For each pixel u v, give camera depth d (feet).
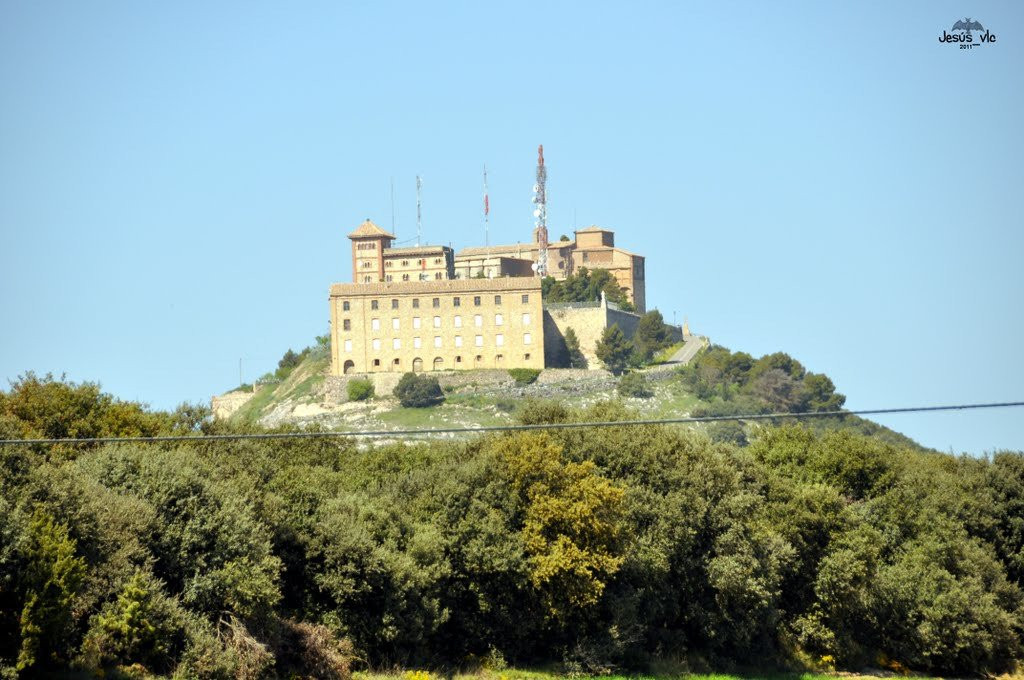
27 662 653.71
